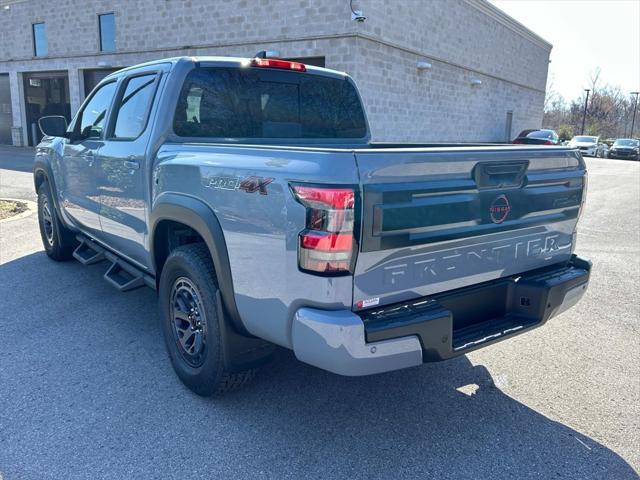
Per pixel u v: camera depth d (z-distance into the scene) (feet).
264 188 8.50
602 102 201.05
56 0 71.77
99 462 8.80
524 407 10.75
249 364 10.16
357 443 9.46
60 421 9.95
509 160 9.55
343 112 15.14
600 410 10.66
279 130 13.67
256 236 8.73
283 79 13.62
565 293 10.61
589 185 54.34
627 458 9.15
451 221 8.79
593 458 9.13
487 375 12.10
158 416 10.17
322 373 12.01
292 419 10.17
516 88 92.73
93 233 16.25
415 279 8.70
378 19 49.67
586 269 11.42
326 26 48.75
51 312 15.33
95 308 15.69
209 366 10.21
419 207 8.32
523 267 10.59
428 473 8.68
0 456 8.91
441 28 62.54
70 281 18.08
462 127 73.67
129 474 8.52
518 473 8.71
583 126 182.19
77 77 72.74
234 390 10.83
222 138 12.52
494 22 78.13
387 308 8.54
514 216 9.88
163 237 12.03
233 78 12.75
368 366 8.05
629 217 33.65
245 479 8.47
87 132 15.80
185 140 11.97
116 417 10.11
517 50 89.76
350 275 7.91
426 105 62.23
